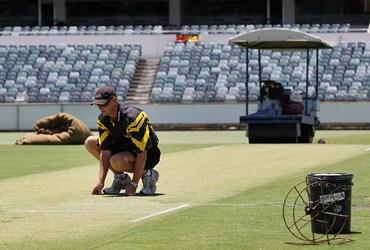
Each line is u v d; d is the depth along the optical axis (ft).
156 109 207.41
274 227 48.01
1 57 239.91
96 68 234.79
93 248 41.96
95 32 248.73
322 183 44.42
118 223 50.11
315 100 158.40
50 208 56.95
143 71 236.22
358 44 232.53
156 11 283.18
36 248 42.37
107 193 64.59
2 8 287.28
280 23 277.03
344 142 144.05
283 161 97.71
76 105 206.69
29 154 117.50
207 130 202.80
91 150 66.64
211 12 281.33
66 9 284.20
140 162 63.16
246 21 280.10
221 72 227.81
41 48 242.99
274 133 144.46
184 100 215.51
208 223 49.57
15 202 60.54
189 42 241.96
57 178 79.36
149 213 54.24
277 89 150.41
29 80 231.71
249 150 116.78
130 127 62.13
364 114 201.36
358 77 219.82
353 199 61.05
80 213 54.34
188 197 62.90
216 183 73.46
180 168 88.74
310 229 46.91
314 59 227.81
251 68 227.40
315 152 111.96
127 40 246.27
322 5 274.36
